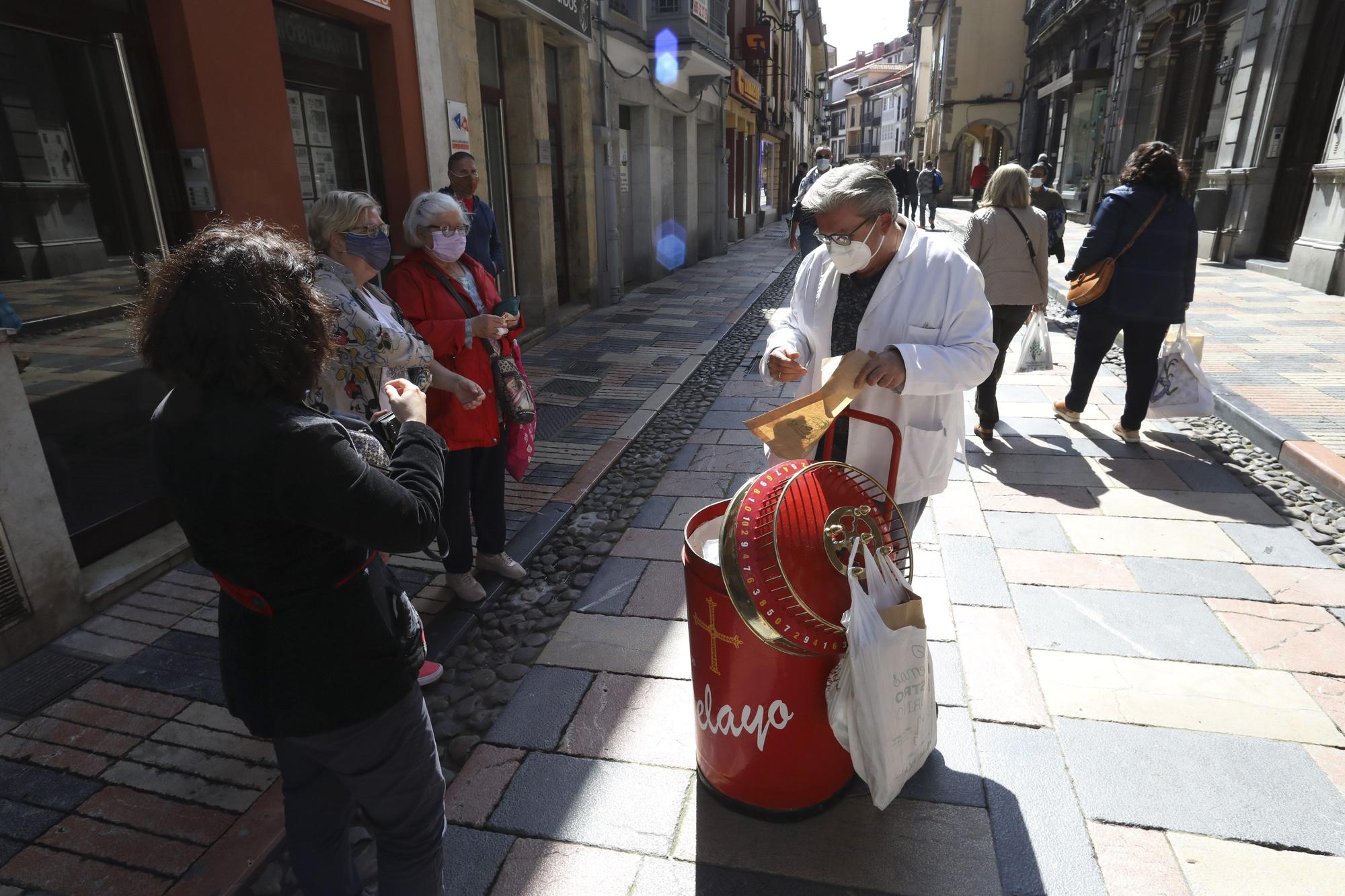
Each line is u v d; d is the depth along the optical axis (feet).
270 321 4.01
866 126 271.49
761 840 6.84
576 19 28.27
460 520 10.14
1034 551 11.85
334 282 7.95
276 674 4.43
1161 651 9.37
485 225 17.57
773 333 8.11
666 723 8.35
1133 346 15.40
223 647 4.65
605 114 32.50
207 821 7.08
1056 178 75.97
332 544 4.38
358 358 7.98
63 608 9.84
